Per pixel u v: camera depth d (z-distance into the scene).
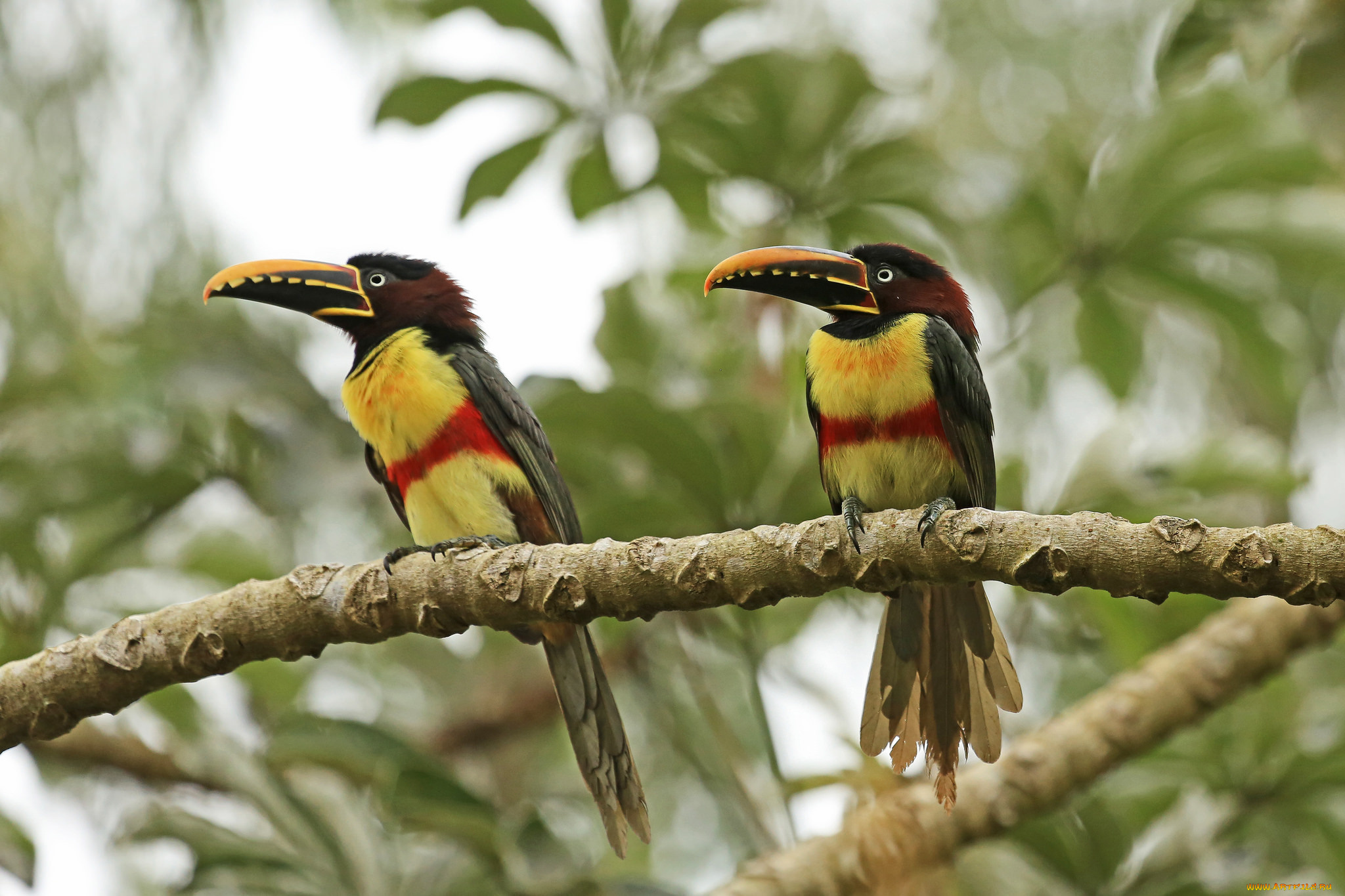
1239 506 12.20
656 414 10.38
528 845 9.84
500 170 12.27
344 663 13.36
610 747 9.52
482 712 13.11
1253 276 13.23
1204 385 13.91
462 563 7.86
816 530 7.41
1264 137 11.45
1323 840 10.08
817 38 14.62
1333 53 9.15
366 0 14.01
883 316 10.00
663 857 13.28
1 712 8.07
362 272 11.16
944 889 9.43
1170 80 9.65
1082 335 12.24
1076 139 13.44
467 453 10.42
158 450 11.85
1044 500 11.09
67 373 12.68
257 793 10.19
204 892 9.96
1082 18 15.32
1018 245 12.18
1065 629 12.27
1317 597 6.38
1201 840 10.05
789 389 12.36
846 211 12.62
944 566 7.21
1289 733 10.20
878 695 9.09
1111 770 9.62
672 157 12.55
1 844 9.66
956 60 15.10
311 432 12.09
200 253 13.68
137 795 11.66
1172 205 11.66
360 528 13.22
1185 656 9.84
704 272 13.44
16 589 11.70
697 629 11.23
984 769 9.72
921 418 9.55
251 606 8.02
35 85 13.52
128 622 8.12
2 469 11.73
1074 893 9.91
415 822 9.45
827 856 9.52
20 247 13.39
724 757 10.88
